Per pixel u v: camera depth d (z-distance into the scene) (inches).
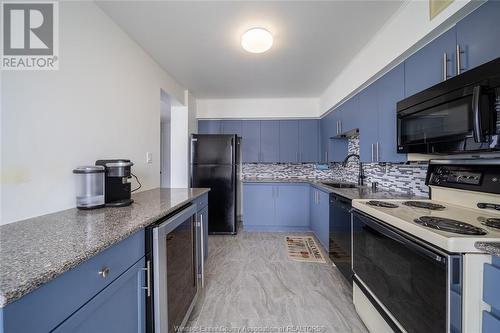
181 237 55.7
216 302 69.3
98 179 50.4
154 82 92.4
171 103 126.4
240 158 167.8
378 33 74.1
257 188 143.6
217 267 92.5
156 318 41.0
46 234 32.5
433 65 54.5
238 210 168.2
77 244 28.4
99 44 60.2
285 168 166.2
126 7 60.5
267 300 70.3
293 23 68.8
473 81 39.1
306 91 137.0
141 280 39.6
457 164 54.5
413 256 40.2
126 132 72.3
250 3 60.1
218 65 98.9
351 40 78.6
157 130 94.4
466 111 41.3
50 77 46.3
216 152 136.3
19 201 40.1
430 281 36.2
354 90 94.5
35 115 43.3
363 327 59.1
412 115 56.7
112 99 65.4
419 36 55.6
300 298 71.4
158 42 78.8
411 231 40.8
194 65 98.5
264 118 154.9
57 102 47.7
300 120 155.7
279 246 115.9
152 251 41.1
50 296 22.3
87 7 55.9
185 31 72.5
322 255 104.3
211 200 135.3
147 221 40.0
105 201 52.0
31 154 42.4
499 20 39.3
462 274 32.2
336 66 100.4
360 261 61.2
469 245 32.4
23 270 21.5
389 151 73.0
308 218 141.5
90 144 56.6
